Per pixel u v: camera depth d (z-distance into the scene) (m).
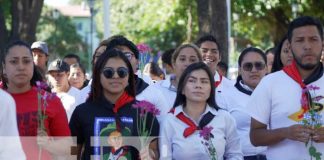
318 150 5.62
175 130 6.30
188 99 6.37
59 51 68.25
